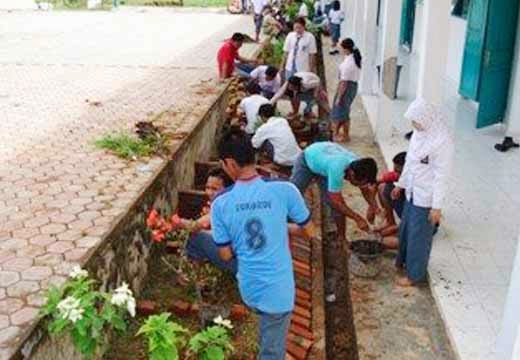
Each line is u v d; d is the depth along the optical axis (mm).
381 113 9055
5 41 16562
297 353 4363
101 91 9883
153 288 5113
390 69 8930
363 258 5441
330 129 10234
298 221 3613
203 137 8078
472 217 6312
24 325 3383
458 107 10789
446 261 5473
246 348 4301
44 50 14891
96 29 19656
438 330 4711
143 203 5348
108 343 4219
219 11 27297
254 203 3434
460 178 7367
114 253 4566
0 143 6984
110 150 6652
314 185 7555
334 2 18297
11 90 9992
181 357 4039
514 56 9008
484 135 9180
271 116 7711
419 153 4773
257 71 10273
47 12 25812
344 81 8914
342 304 5590
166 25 20953
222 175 5133
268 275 3467
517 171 7656
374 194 5863
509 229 6062
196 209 6098
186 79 10891
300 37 10602
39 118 8141
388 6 8828
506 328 3225
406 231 5242
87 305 3148
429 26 6066
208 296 4895
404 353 4461
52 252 4301
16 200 5285
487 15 8852
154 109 8570
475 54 9875
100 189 5500
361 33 15016
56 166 6184
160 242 5504
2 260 4195
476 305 4824
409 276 5250
